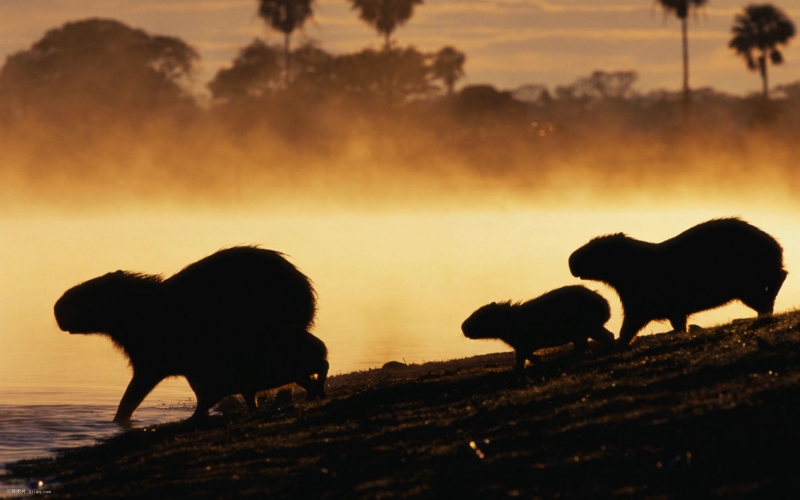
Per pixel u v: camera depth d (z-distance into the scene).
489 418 20.89
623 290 28.94
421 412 22.58
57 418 29.23
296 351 26.64
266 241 121.62
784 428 17.16
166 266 89.44
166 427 26.05
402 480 17.47
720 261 28.36
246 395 26.97
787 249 94.12
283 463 19.78
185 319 27.69
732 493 15.20
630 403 20.03
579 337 27.50
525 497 16.05
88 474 21.31
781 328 24.61
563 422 19.53
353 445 20.27
